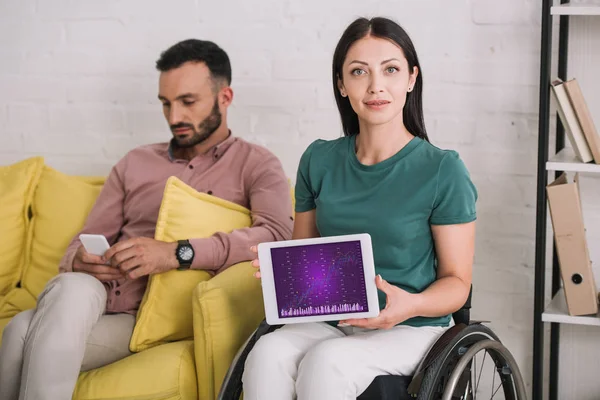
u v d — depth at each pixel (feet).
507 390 6.98
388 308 6.35
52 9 10.12
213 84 8.66
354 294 6.31
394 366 6.28
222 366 7.07
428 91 9.00
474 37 8.79
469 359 6.13
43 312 7.12
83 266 7.80
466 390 6.49
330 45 9.30
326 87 9.38
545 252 8.29
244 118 9.68
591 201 8.61
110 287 8.04
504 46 8.71
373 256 6.79
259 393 6.22
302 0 9.34
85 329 7.16
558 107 7.69
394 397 6.19
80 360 7.09
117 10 9.93
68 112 10.22
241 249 7.80
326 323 6.93
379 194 6.80
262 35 9.51
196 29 9.72
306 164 7.33
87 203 9.11
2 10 10.27
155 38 9.87
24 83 10.31
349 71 6.82
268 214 8.22
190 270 7.73
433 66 8.95
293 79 9.47
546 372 8.95
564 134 8.66
